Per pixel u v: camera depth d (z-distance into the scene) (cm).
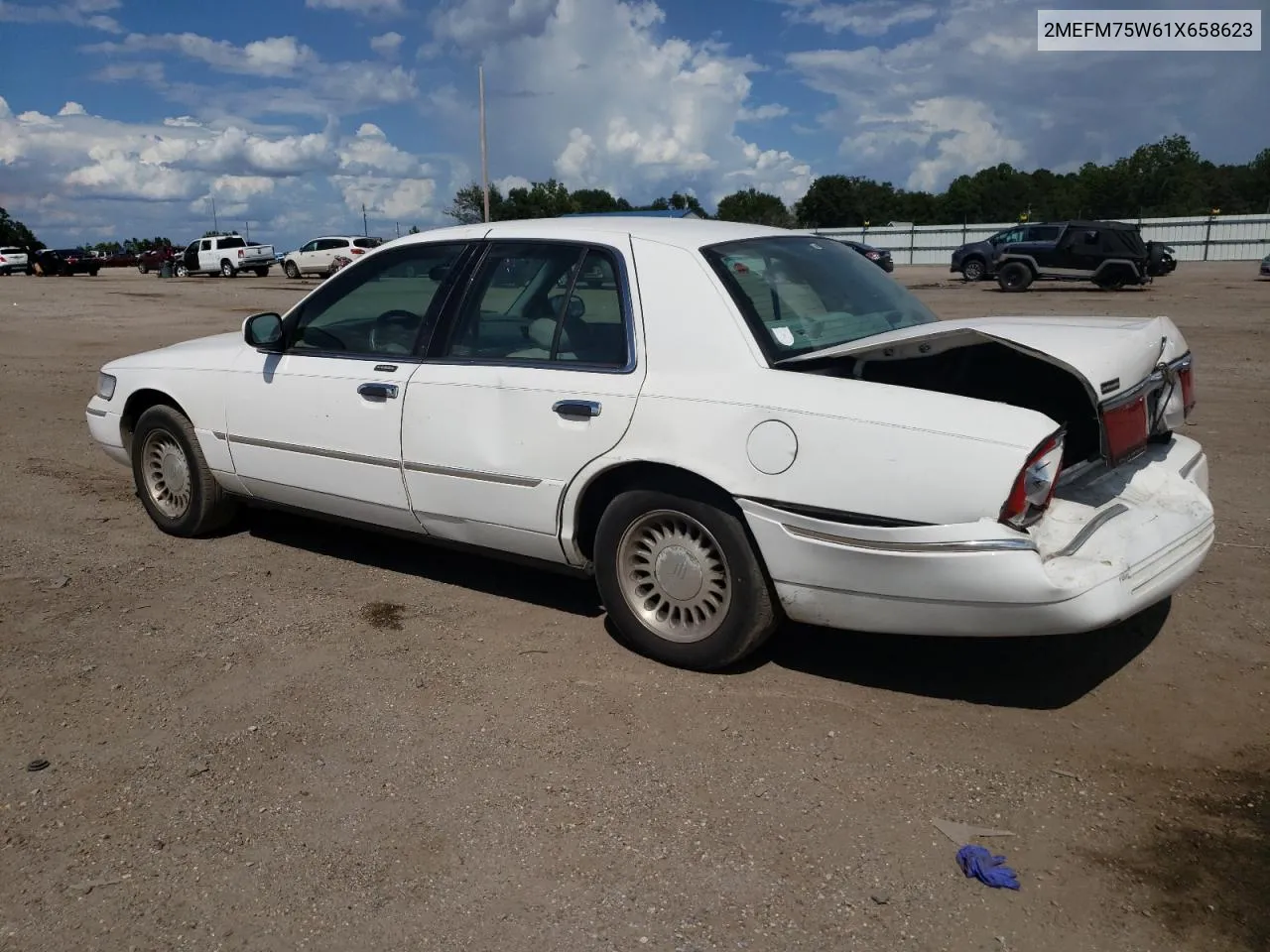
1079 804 315
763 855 293
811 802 318
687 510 388
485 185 3206
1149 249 2597
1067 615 329
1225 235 4291
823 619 372
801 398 361
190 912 273
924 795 321
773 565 370
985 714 371
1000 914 267
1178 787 323
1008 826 304
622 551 411
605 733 361
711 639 394
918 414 342
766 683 397
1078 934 260
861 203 8288
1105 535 350
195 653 430
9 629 454
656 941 260
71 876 288
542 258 434
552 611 471
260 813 317
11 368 1315
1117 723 363
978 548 328
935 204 8850
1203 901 271
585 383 405
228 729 367
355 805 320
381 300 480
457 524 452
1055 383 397
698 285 394
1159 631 436
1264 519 587
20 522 616
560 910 272
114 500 667
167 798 325
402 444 457
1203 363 1219
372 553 555
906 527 339
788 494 359
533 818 312
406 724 370
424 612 472
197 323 1955
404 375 457
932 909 270
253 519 620
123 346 1567
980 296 2469
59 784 333
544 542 428
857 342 384
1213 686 388
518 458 422
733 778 331
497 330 439
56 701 388
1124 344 356
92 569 530
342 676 407
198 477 558
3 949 260
